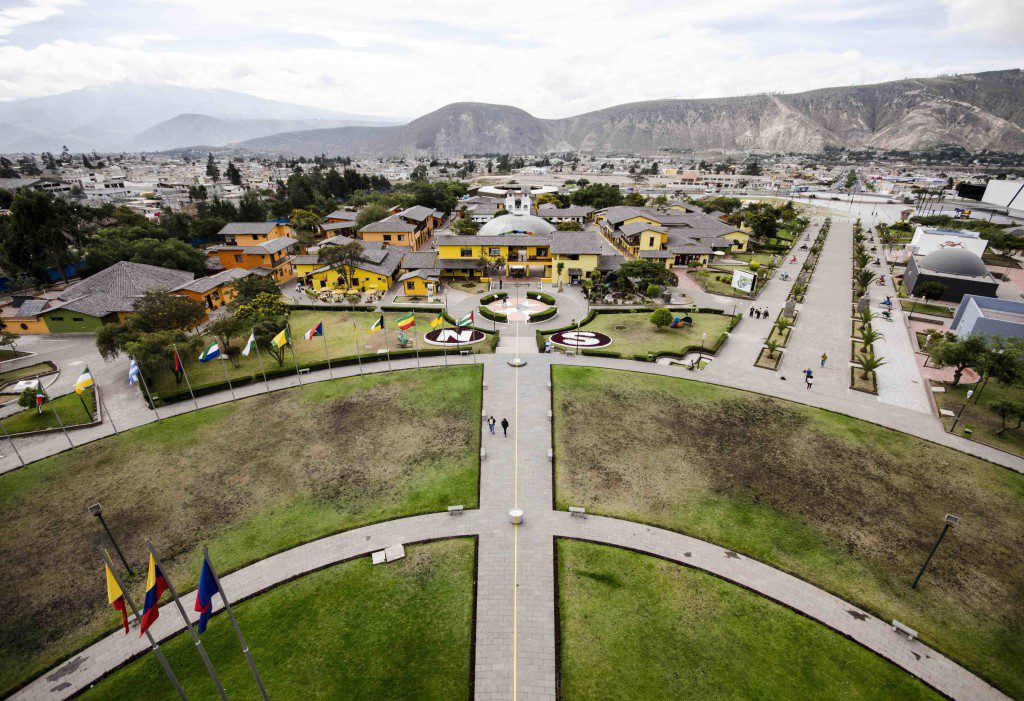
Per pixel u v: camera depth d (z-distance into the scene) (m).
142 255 96.56
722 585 32.59
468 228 128.62
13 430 51.22
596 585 32.56
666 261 113.62
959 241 107.81
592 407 53.50
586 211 148.62
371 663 27.70
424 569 33.78
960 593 32.22
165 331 61.41
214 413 53.91
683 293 94.69
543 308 84.88
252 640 29.20
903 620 30.42
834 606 31.23
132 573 34.41
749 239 133.88
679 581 32.88
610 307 85.19
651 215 132.38
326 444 47.97
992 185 196.88
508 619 30.22
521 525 37.53
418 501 40.12
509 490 41.12
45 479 44.00
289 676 27.05
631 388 57.59
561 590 32.22
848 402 55.16
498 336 70.88
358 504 39.97
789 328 77.12
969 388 58.06
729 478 42.81
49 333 77.12
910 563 34.44
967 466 44.44
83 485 43.06
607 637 29.12
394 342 71.88
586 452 46.06
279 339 59.19
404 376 61.16
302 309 87.44
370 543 36.06
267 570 34.00
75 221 101.19
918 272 91.75
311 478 43.22
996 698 26.19
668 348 68.94
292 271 112.81
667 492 41.09
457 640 28.98
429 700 25.77
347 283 96.38
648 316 82.50
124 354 68.94
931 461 45.09
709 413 52.66
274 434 49.81
